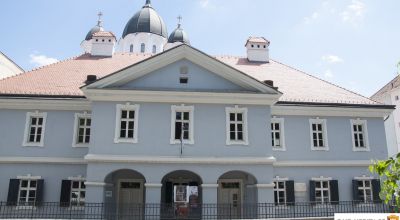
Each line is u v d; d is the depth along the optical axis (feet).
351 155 76.74
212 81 69.31
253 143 66.90
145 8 176.76
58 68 83.05
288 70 92.07
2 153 68.85
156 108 66.69
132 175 71.56
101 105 65.82
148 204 60.34
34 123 71.82
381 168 16.14
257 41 96.58
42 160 68.95
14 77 77.30
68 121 71.61
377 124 79.46
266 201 64.23
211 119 67.21
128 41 170.60
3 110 70.85
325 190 74.74
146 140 64.90
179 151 64.90
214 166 64.69
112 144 64.08
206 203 63.10
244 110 68.33
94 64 86.53
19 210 65.46
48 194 68.03
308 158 75.10
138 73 67.97
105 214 58.65
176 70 69.21
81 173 69.31
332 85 87.04
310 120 77.30
